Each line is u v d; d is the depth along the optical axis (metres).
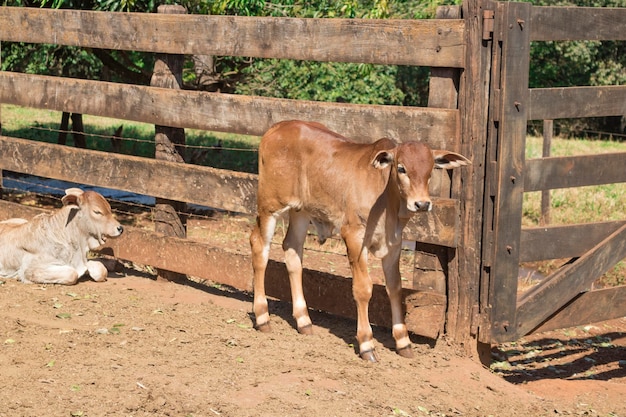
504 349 8.54
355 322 7.43
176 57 8.35
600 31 6.75
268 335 6.86
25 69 19.41
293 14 12.26
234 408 5.33
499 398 6.20
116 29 8.55
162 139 8.40
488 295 6.54
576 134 29.53
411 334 6.95
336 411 5.45
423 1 14.00
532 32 6.36
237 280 7.83
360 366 6.27
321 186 6.57
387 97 20.42
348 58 6.94
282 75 16.70
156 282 8.52
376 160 5.84
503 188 6.40
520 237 6.61
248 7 11.20
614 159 7.02
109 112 8.66
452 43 6.34
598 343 8.94
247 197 7.69
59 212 8.16
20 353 6.02
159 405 5.27
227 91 17.08
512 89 6.32
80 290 7.95
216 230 12.26
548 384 7.18
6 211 9.66
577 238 6.98
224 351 6.34
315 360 6.31
